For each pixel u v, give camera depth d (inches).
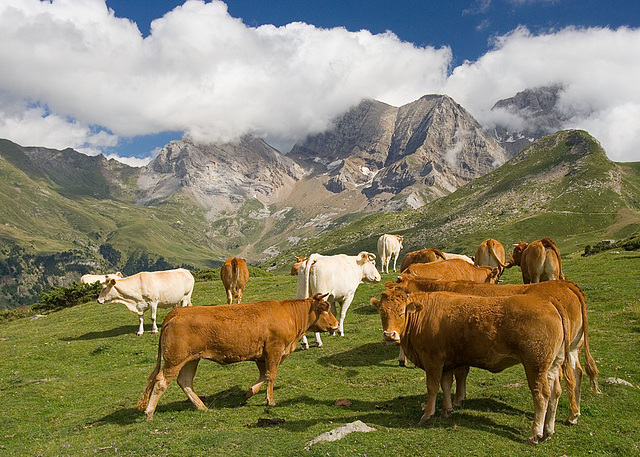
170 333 418.3
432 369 375.9
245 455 321.7
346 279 699.4
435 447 324.2
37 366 713.6
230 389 496.1
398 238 1492.4
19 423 467.8
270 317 442.3
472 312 363.9
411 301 391.2
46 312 1397.6
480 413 388.5
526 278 787.4
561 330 343.6
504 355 353.7
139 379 596.7
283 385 497.7
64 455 350.9
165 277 856.3
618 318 666.8
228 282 930.7
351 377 512.7
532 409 394.0
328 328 479.2
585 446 327.0
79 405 514.3
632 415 373.4
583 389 428.1
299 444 333.7
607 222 6840.6
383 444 327.6
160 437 368.8
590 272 1065.5
